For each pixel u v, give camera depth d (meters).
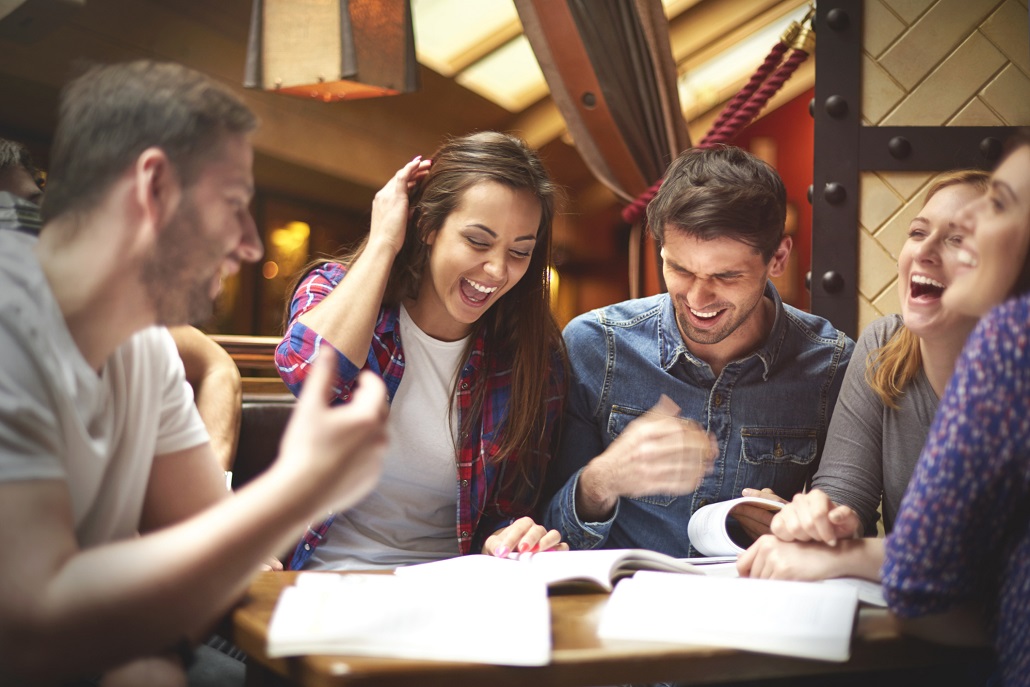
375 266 1.67
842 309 2.38
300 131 7.32
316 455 0.80
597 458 1.63
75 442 0.95
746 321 1.76
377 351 1.74
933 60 2.36
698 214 1.59
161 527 1.22
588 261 10.98
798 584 1.08
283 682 1.04
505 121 9.12
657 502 1.83
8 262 0.93
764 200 1.62
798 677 1.28
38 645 0.79
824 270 2.39
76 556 0.81
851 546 1.24
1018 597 0.97
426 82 8.07
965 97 2.35
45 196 0.94
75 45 5.46
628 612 1.01
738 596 1.04
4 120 5.66
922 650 1.03
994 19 2.34
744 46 9.05
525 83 8.64
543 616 0.94
